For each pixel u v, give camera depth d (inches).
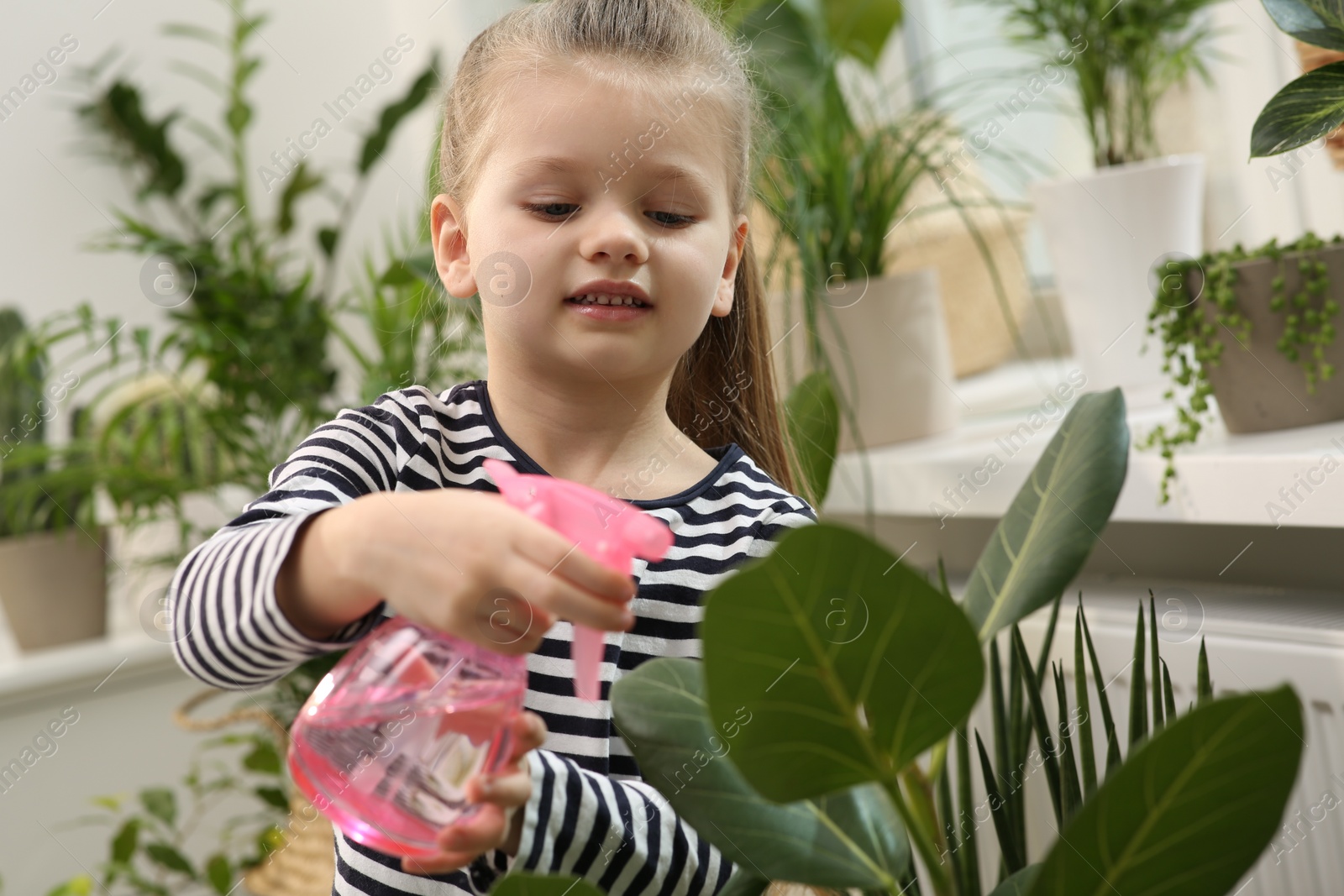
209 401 58.5
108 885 57.3
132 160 67.2
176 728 65.6
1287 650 33.2
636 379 26.5
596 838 20.3
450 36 69.2
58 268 64.6
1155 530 43.3
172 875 63.7
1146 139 47.9
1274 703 10.9
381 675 15.9
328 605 16.8
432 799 16.1
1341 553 37.5
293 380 56.1
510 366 26.7
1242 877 11.8
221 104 72.7
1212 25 48.7
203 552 20.1
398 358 51.5
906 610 11.4
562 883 12.2
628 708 15.8
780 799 12.5
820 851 14.7
